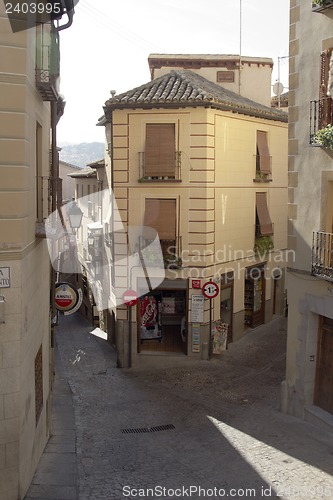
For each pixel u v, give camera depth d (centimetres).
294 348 1222
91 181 2312
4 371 776
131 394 1482
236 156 1936
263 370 1664
